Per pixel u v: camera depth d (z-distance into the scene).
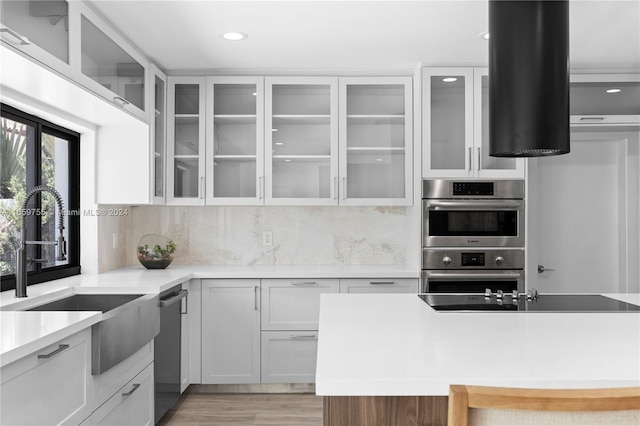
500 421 0.97
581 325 1.96
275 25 3.10
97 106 2.99
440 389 1.32
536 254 4.16
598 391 0.96
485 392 0.96
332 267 4.19
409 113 4.05
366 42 3.42
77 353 2.07
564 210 4.31
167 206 4.36
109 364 2.30
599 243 4.30
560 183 4.30
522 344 1.67
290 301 3.83
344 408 1.38
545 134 1.98
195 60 3.80
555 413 0.97
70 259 3.63
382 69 4.05
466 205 3.84
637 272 4.23
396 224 4.43
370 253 4.42
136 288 3.09
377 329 1.89
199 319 3.81
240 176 4.06
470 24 3.10
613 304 2.39
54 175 3.45
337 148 4.05
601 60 3.76
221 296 3.82
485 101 3.89
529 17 1.99
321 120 4.07
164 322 3.26
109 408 2.39
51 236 3.39
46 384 1.83
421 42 3.42
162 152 3.97
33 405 1.75
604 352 1.57
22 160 3.03
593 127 3.98
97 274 3.69
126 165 3.72
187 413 3.46
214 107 4.05
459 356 1.53
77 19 2.51
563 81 2.00
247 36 3.29
